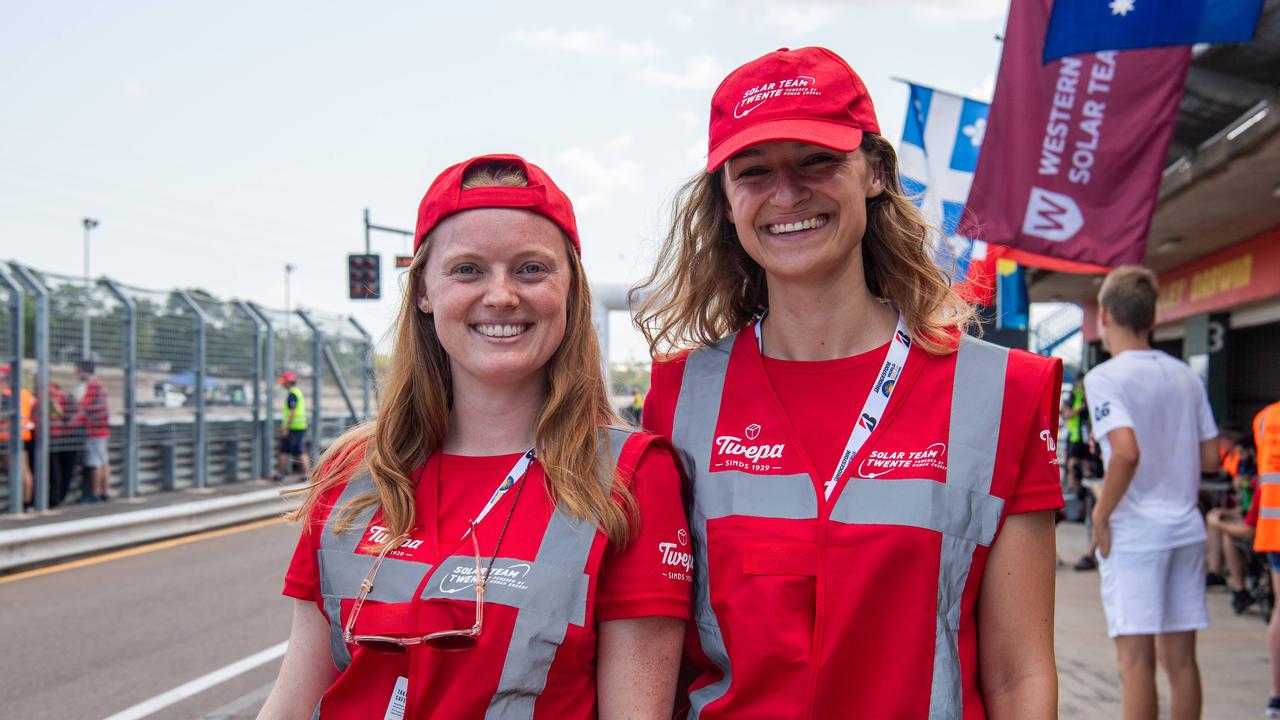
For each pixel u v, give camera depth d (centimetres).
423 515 167
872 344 171
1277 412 417
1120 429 338
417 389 175
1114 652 529
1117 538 348
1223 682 464
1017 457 154
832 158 162
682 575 160
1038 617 154
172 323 1201
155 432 1172
